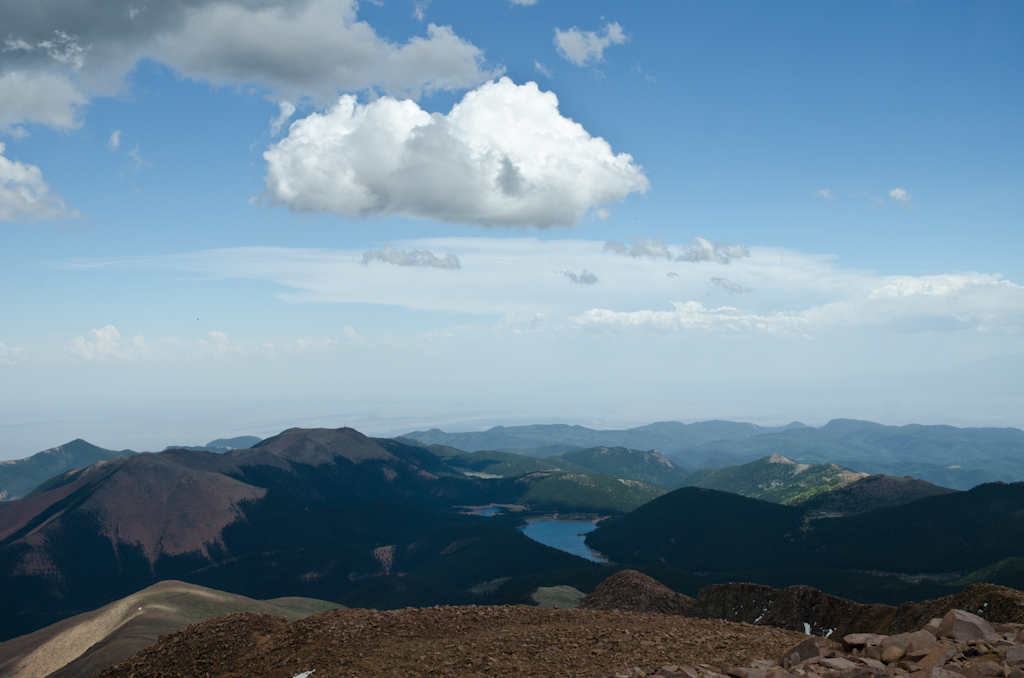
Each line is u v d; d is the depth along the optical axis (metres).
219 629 37.56
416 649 31.27
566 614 38.94
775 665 23.33
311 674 29.47
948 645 18.73
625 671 24.11
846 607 91.81
